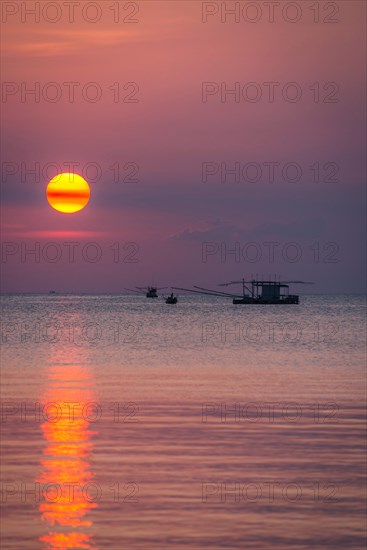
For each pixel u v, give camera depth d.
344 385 112.31
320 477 60.19
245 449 69.19
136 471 61.78
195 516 51.34
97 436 74.62
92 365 142.25
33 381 116.62
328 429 78.12
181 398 98.31
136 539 47.25
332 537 47.75
